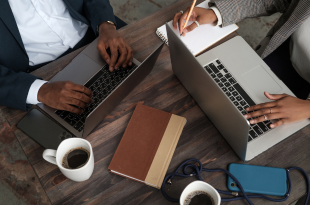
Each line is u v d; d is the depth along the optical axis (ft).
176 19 3.38
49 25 3.92
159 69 3.22
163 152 2.66
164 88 3.12
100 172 2.67
